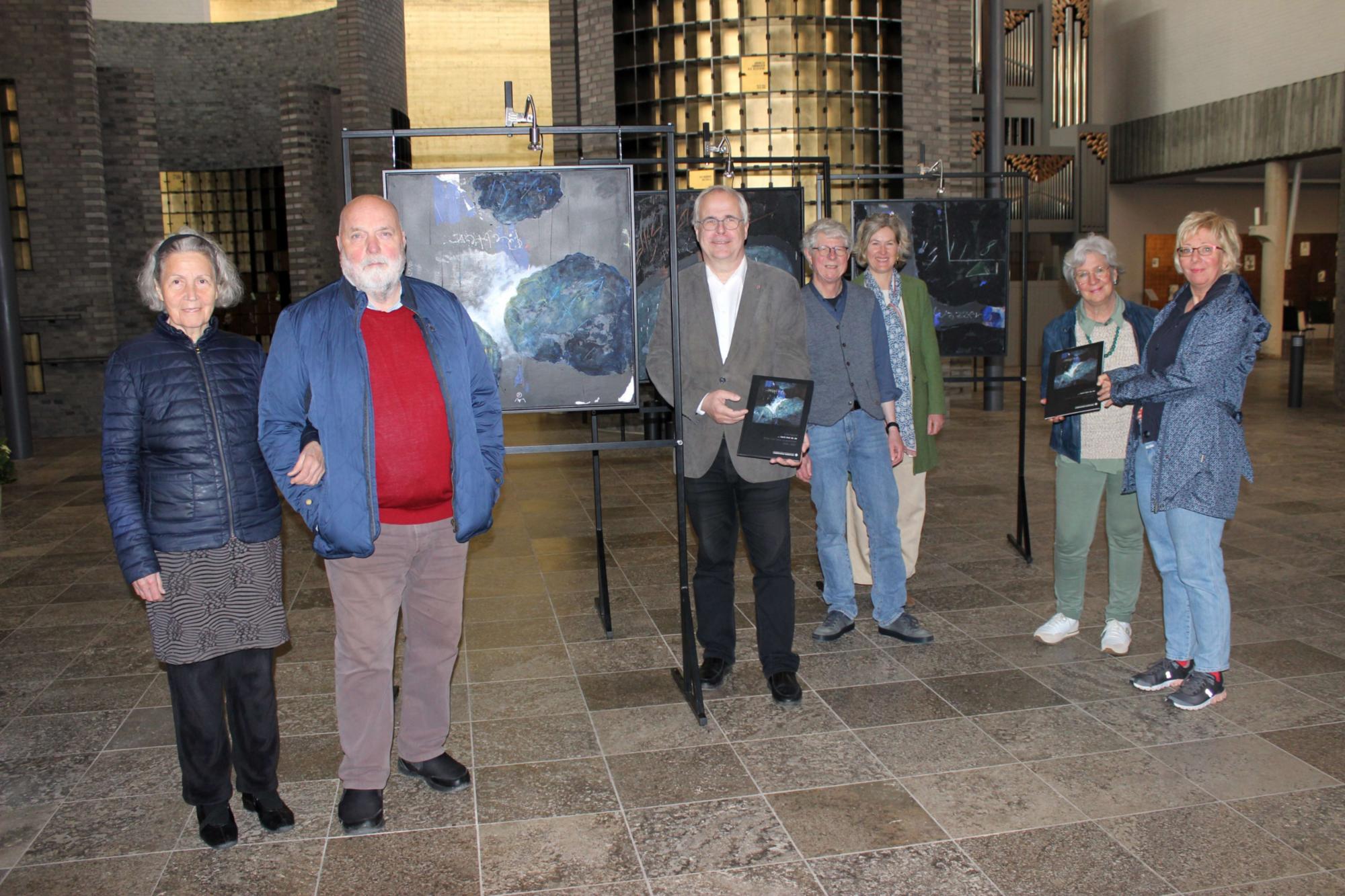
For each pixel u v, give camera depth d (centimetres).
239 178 2002
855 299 411
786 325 359
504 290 381
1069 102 1914
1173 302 356
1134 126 1884
